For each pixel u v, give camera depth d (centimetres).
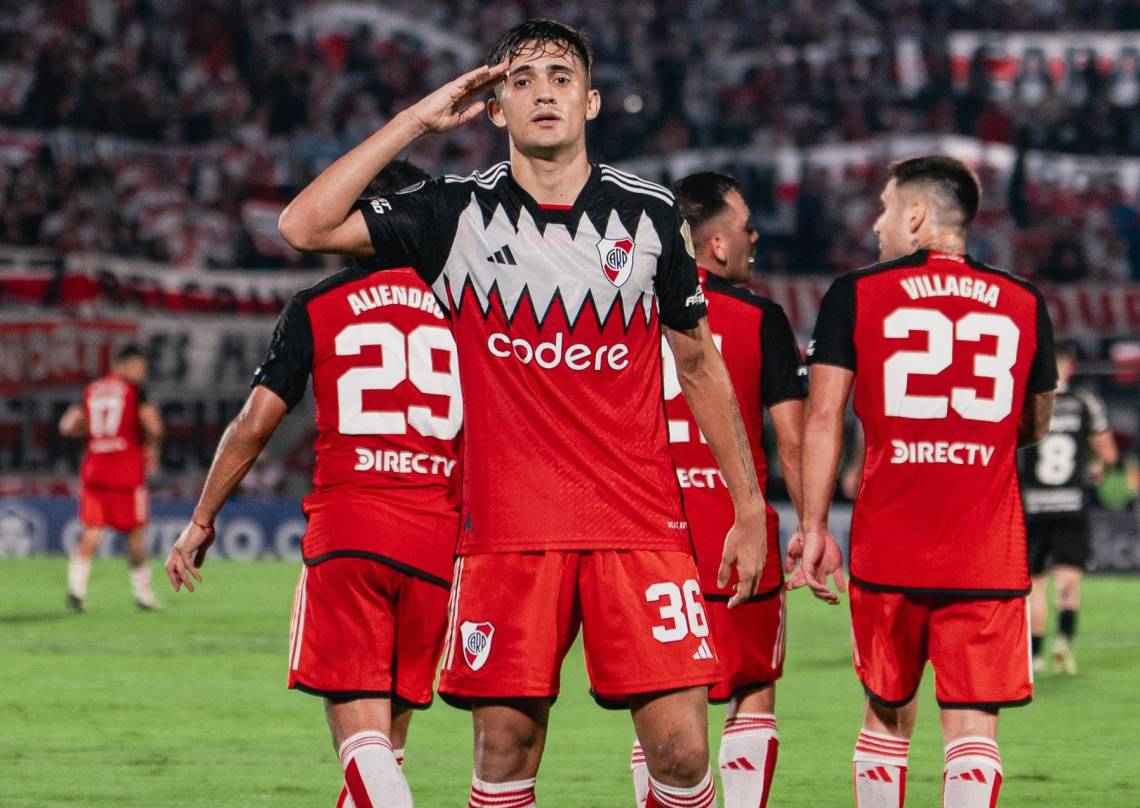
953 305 1315
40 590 4294
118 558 5388
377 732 1264
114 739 2123
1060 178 7412
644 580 1080
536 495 1073
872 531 1311
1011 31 8375
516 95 1056
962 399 1296
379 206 1059
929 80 7975
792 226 7094
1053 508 2953
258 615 3716
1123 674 2916
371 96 7638
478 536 1084
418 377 1340
